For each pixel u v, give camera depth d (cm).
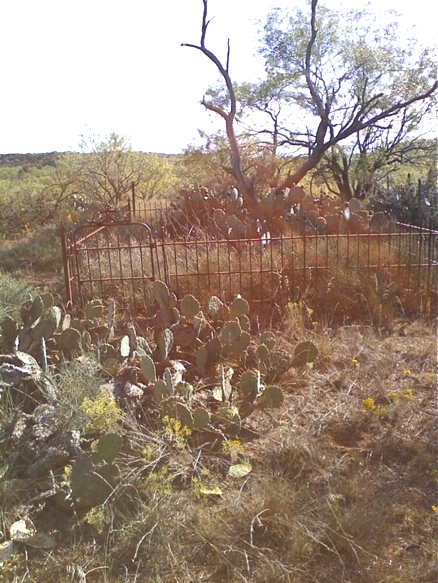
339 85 1409
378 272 666
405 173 1566
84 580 261
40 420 354
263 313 631
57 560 279
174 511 302
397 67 1374
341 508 309
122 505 311
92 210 1502
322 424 403
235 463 356
